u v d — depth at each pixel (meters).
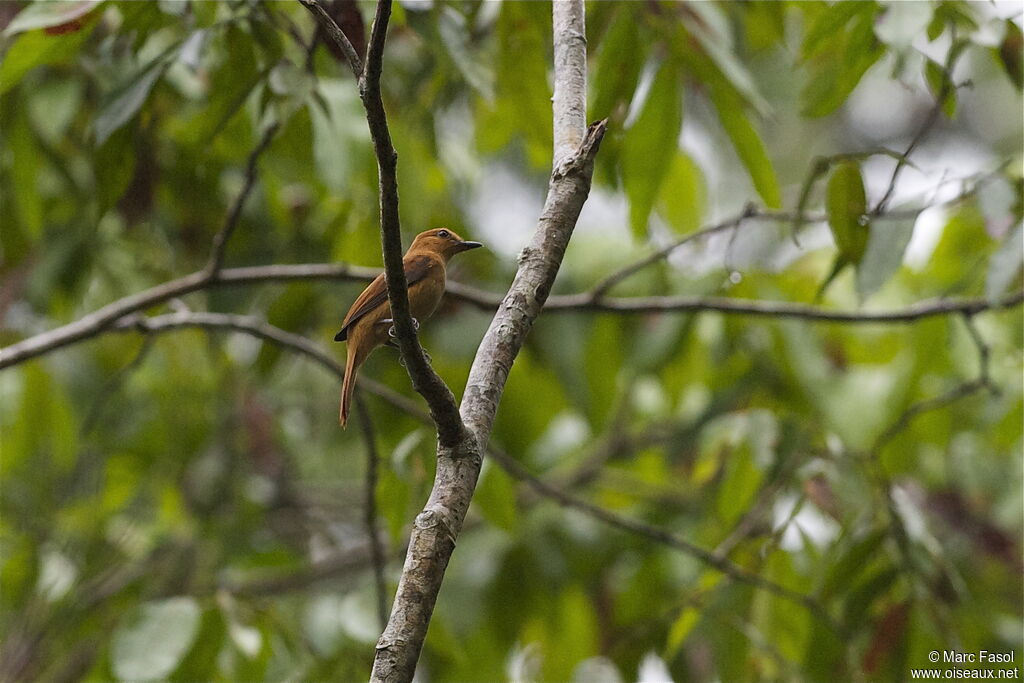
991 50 8.12
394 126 10.21
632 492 13.19
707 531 11.88
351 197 10.37
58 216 11.57
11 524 11.97
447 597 12.45
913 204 8.06
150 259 12.42
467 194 12.89
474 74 7.84
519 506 13.32
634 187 9.21
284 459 14.77
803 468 9.82
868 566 9.52
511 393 12.11
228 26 7.93
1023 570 12.17
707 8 8.66
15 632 11.09
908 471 11.61
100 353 13.39
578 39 5.98
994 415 11.16
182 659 9.23
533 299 5.08
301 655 9.59
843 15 7.98
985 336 11.54
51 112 9.62
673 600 12.17
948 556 11.39
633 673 10.86
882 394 11.35
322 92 9.41
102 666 9.54
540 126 8.91
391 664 4.04
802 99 9.16
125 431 13.16
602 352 11.88
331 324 12.82
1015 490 11.77
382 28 4.39
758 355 11.92
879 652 9.56
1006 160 8.21
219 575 12.02
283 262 11.43
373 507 9.59
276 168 10.76
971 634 9.80
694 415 12.60
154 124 9.79
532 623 13.18
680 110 8.96
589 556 12.66
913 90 7.80
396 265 4.48
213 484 13.36
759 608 10.53
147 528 12.78
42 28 7.37
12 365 8.64
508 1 8.41
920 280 12.33
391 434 11.95
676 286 11.91
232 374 13.91
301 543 14.77
